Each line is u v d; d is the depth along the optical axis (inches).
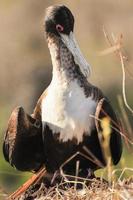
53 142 586.6
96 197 532.4
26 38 1600.6
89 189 545.3
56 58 588.1
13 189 1007.6
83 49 1429.6
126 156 700.7
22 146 590.6
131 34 1403.8
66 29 591.5
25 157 596.4
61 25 590.6
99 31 1492.4
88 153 584.1
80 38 1487.5
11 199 580.7
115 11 1498.5
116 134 582.9
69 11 594.2
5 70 1471.5
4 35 1610.5
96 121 572.7
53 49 591.5
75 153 584.4
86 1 1558.8
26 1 1667.1
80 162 586.9
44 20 595.2
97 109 574.2
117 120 583.8
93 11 1540.4
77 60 585.3
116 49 559.2
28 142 591.5
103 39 1459.2
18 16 1657.2
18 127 577.0
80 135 581.3
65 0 1611.7
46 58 1518.2
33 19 1646.2
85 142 582.6
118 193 516.1
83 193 545.3
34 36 1603.1
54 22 591.2
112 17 1503.4
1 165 1059.9
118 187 524.7
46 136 587.5
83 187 553.0
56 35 591.5
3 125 1233.4
